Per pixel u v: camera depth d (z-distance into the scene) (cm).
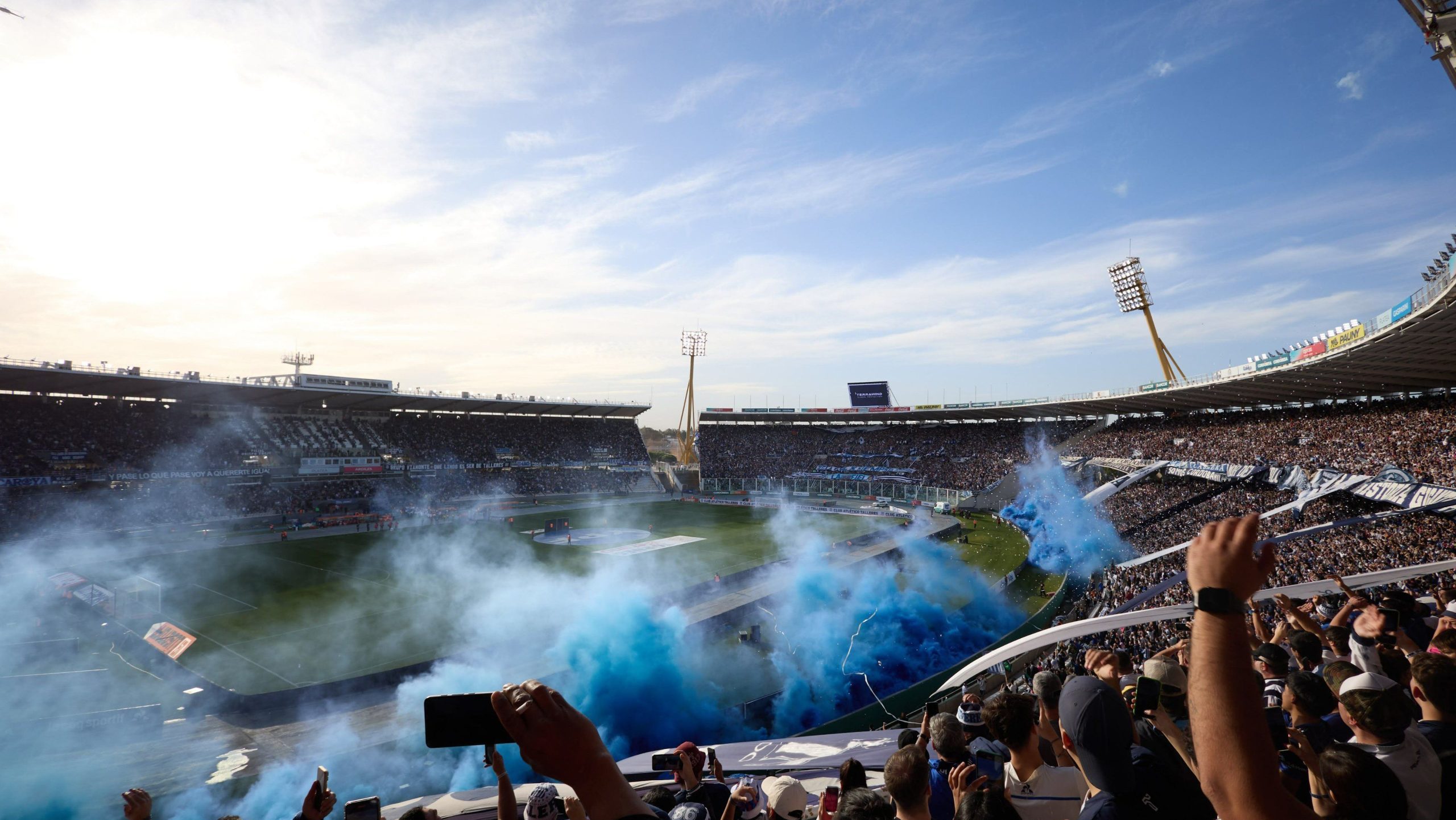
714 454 10406
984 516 6969
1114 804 256
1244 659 165
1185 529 4091
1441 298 2191
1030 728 378
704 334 11294
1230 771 156
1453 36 1054
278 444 7256
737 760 968
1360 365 3416
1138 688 331
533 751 164
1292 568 2475
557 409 9538
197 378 6419
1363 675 309
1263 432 4781
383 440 8206
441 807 758
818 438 10406
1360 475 3108
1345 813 254
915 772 348
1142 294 6925
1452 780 291
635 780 802
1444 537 2362
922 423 9919
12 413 5919
